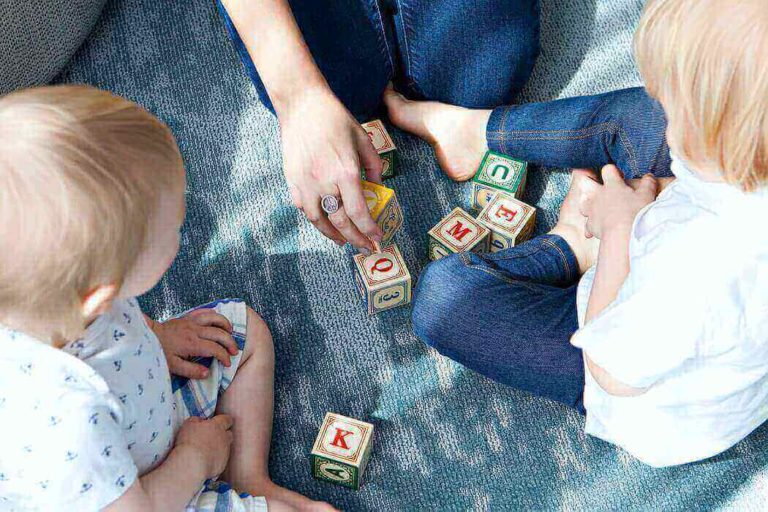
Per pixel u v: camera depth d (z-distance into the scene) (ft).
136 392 3.40
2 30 4.94
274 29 4.15
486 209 4.97
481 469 4.44
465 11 4.93
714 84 2.68
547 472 4.43
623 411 3.91
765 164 2.77
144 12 5.95
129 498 3.25
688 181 3.24
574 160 4.91
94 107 2.72
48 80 5.50
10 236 2.60
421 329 4.53
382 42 5.09
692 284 3.11
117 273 2.80
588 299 4.03
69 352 3.11
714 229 3.08
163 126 2.94
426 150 5.48
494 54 5.12
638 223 3.62
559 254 4.72
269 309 4.92
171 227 2.98
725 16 2.61
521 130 4.99
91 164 2.63
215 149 5.45
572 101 4.88
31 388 2.95
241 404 4.34
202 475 3.78
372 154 4.27
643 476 4.40
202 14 5.95
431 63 5.16
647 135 4.51
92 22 5.73
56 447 2.99
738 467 4.40
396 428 4.56
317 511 4.13
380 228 4.42
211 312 4.30
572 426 4.56
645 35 2.89
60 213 2.60
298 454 4.49
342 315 4.91
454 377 4.72
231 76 5.73
